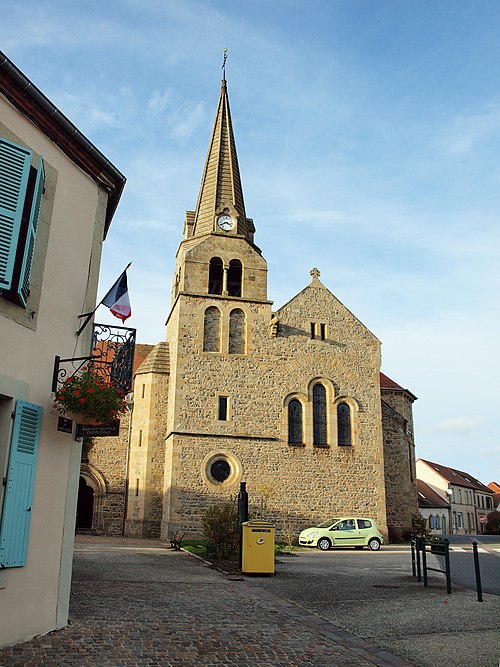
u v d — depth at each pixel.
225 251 31.28
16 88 8.69
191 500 27.36
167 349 31.95
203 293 30.31
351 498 29.31
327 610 10.68
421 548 14.48
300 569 16.84
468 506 70.12
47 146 9.43
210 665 7.24
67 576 8.70
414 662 7.63
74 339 9.60
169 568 15.55
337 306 32.00
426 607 11.02
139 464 29.75
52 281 9.14
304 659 7.66
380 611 10.63
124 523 29.94
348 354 31.33
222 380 29.28
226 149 34.41
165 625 8.89
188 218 34.41
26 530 7.84
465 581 14.73
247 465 28.47
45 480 8.41
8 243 8.03
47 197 9.25
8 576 7.51
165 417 30.41
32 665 6.75
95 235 10.54
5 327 7.97
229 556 18.25
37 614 7.98
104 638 8.02
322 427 30.17
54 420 8.73
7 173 8.23
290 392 29.89
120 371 10.23
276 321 30.08
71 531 8.91
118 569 14.64
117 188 11.25
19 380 8.11
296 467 29.03
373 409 30.89
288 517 28.31
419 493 60.38
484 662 7.62
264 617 9.88
